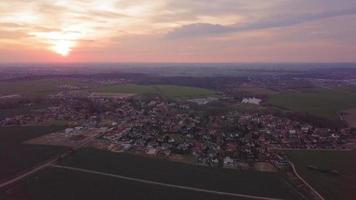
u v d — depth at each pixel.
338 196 83.75
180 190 84.62
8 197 79.38
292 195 83.38
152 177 92.81
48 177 91.94
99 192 82.88
